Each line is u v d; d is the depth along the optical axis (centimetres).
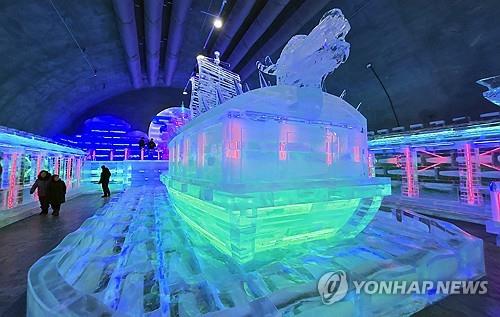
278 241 265
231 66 1345
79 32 942
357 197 275
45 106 1357
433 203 793
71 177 1395
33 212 783
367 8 789
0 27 739
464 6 663
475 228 573
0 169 761
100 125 1864
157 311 176
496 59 736
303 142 285
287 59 306
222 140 256
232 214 219
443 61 842
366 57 980
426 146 906
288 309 176
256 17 1009
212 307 182
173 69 1540
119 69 1462
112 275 232
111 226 412
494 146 740
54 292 191
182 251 287
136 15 1027
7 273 337
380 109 1218
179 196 385
